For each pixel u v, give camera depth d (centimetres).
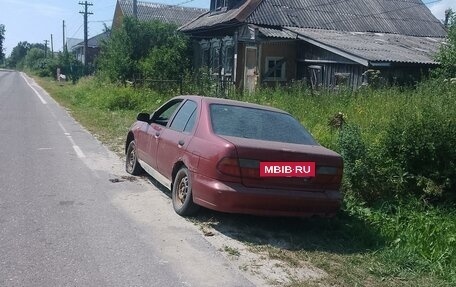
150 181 750
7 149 966
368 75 1574
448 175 621
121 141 1173
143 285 392
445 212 601
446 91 993
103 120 1573
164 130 654
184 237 508
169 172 609
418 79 1627
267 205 504
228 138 523
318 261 466
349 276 436
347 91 1272
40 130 1289
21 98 2503
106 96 2034
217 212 590
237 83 2200
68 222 533
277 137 564
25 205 587
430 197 629
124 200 635
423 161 637
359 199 636
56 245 464
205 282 406
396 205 614
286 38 1917
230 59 2342
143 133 734
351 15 2352
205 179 516
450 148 620
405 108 744
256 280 417
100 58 3173
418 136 633
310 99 1246
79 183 716
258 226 559
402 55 1612
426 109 662
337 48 1622
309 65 1925
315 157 524
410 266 466
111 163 889
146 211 590
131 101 1967
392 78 1597
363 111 1011
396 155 656
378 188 634
